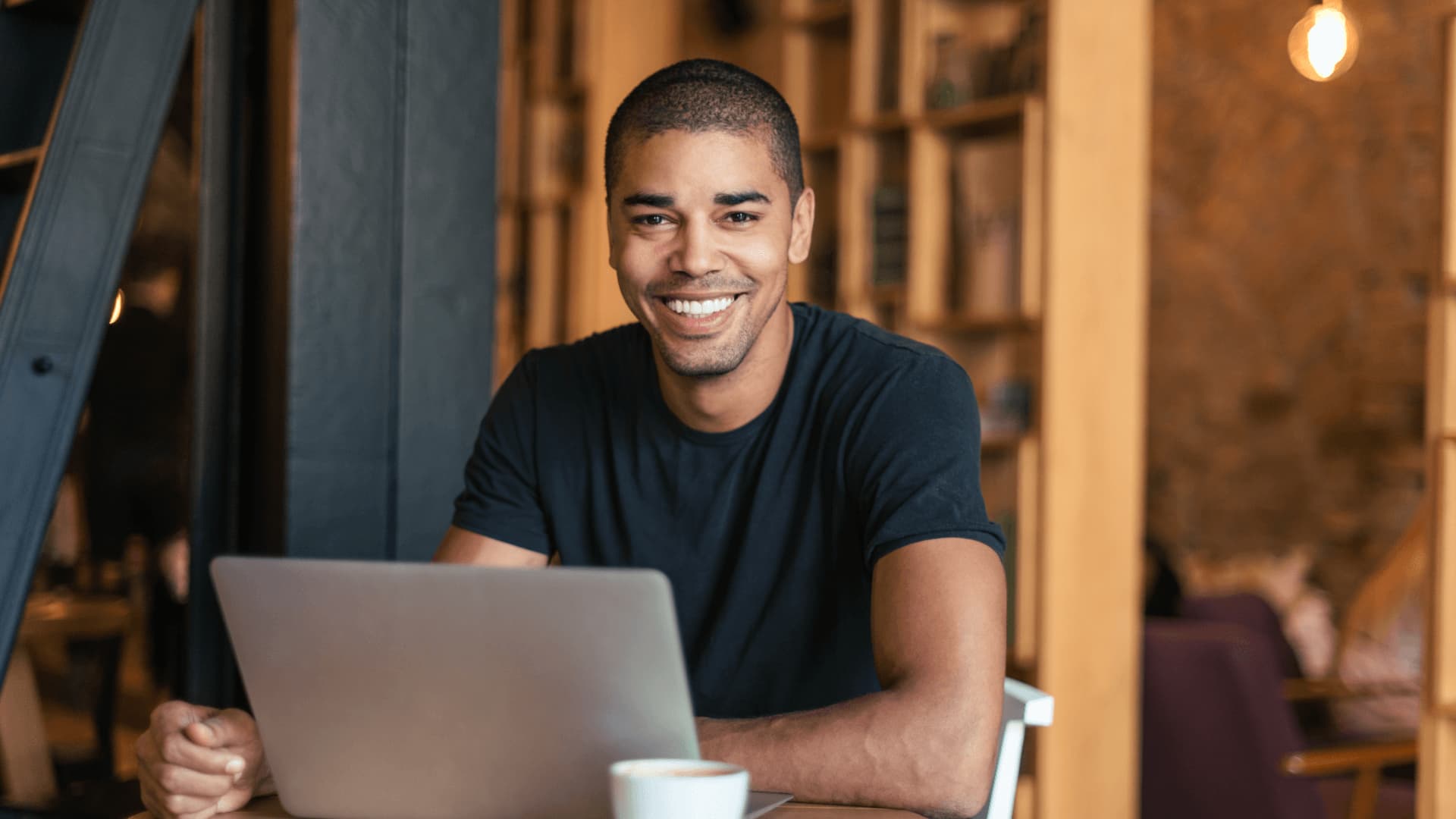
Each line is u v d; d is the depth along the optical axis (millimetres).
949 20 4074
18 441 1967
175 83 2117
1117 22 3775
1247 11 6621
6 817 2434
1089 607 3668
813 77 4535
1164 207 6902
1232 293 6672
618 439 1630
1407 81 6098
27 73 2289
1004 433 3828
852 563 1514
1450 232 3121
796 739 1231
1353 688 3975
